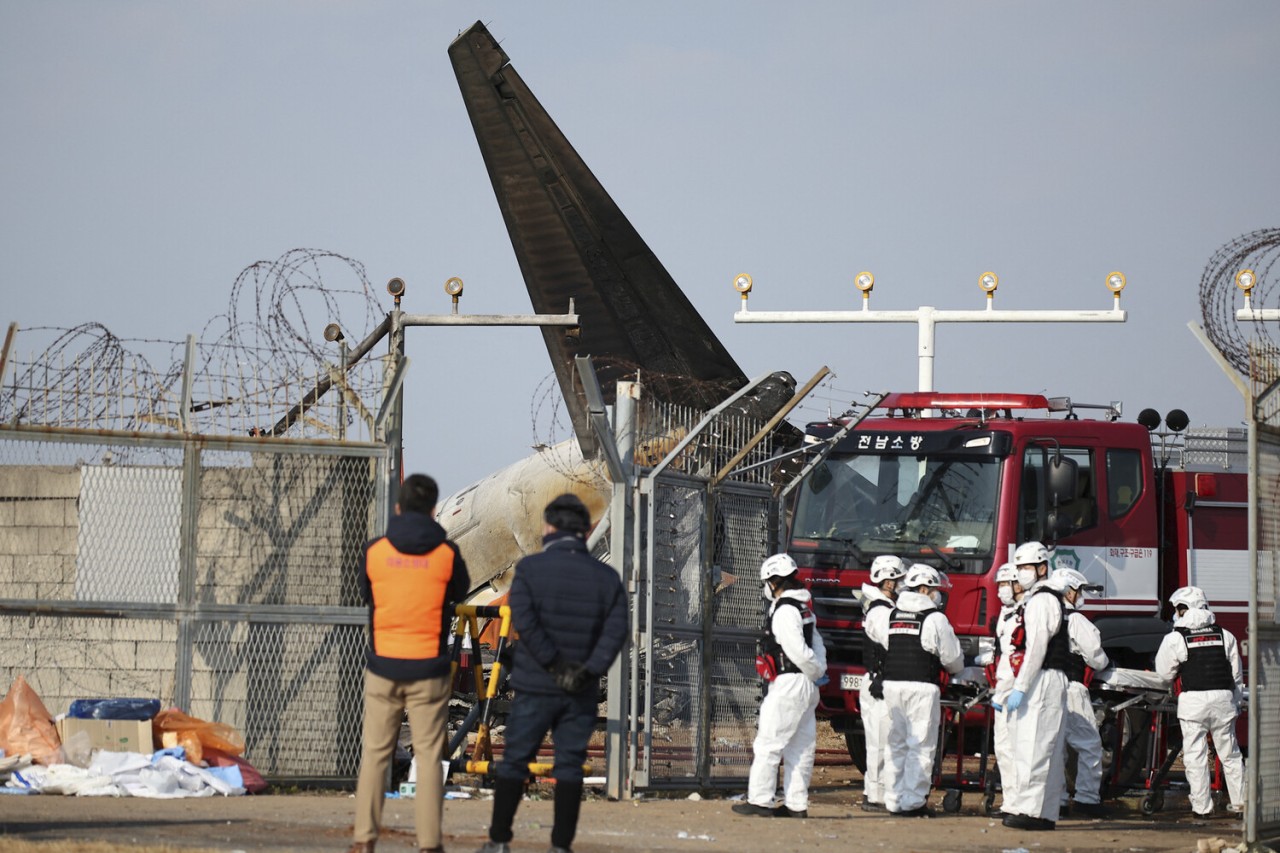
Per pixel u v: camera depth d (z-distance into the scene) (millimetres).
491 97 41000
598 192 40906
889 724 25422
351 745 24562
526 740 16359
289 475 24797
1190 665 26766
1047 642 23562
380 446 24844
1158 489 31469
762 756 23812
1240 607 31594
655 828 21469
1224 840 21594
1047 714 23656
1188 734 26797
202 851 16688
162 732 23484
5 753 23250
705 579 26734
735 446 28188
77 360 24031
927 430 30250
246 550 24656
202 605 24203
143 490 24547
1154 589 30547
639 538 25422
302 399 24688
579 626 16328
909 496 30141
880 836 21859
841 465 30969
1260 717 20047
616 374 41062
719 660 27109
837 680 30203
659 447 27312
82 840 17391
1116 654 30109
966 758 37125
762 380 26562
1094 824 25266
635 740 25391
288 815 20797
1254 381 20422
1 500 24969
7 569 24797
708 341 40750
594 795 25703
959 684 27766
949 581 29156
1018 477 29297
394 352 25344
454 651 27219
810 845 20359
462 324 25547
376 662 16312
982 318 41812
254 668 24391
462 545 39375
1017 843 21750
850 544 30297
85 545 24547
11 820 19078
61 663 24703
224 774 23359
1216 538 31641
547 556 16484
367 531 24875
